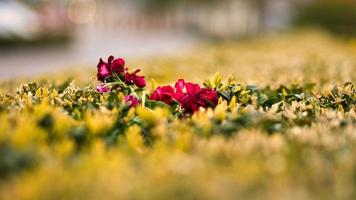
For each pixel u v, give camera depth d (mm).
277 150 3662
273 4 50406
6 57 23922
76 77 8992
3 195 2922
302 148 3740
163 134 3998
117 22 59156
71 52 28281
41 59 24109
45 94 5551
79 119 4543
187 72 10000
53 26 28234
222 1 59625
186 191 2992
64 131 3891
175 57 14664
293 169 3334
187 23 62469
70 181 3039
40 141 3619
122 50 31516
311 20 43469
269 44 21203
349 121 4594
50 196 2914
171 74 9555
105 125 4094
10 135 3480
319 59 13219
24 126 3633
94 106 5031
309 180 3191
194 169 3232
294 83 7191
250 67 10961
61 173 3117
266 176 3215
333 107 5668
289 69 10391
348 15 41906
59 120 3986
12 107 4594
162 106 5074
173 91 5211
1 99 5387
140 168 3271
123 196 2934
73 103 5094
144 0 68875
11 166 3180
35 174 3105
